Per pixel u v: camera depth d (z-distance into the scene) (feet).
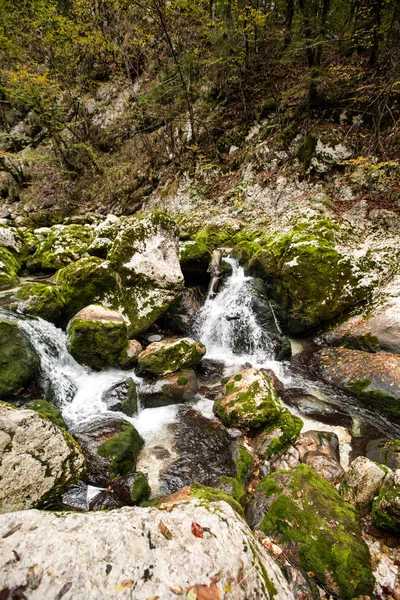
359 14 32.04
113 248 21.15
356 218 27.45
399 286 20.72
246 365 20.39
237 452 13.00
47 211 51.52
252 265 26.13
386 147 28.48
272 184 34.14
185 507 6.64
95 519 6.09
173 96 44.78
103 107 55.26
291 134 34.63
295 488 10.27
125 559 5.30
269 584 5.64
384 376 16.52
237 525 6.37
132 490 10.67
